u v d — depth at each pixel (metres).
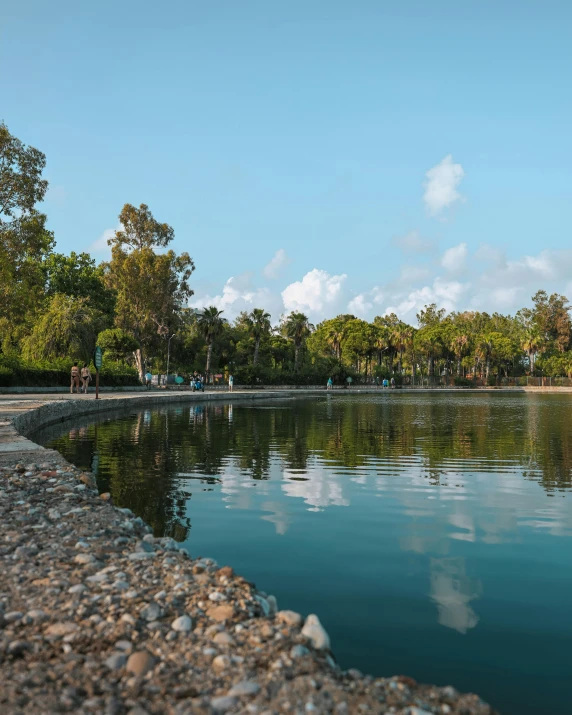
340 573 5.31
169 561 4.61
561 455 14.33
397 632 4.09
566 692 3.34
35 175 32.94
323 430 20.52
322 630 3.37
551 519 7.54
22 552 4.66
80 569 4.33
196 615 3.58
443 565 5.59
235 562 5.60
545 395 81.81
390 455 14.14
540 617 4.38
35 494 7.05
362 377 102.06
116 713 2.57
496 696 3.30
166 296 65.38
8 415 16.12
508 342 130.38
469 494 9.20
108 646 3.16
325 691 2.76
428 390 94.12
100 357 29.31
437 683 3.42
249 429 20.45
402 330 106.75
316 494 9.05
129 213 65.62
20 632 3.30
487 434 19.84
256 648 3.16
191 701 2.67
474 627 4.18
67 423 21.81
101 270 71.25
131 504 8.16
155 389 62.78
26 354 45.91
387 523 7.25
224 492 9.09
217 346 93.56
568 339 148.50
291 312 95.12
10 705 2.60
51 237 62.66
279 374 85.62
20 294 32.75
